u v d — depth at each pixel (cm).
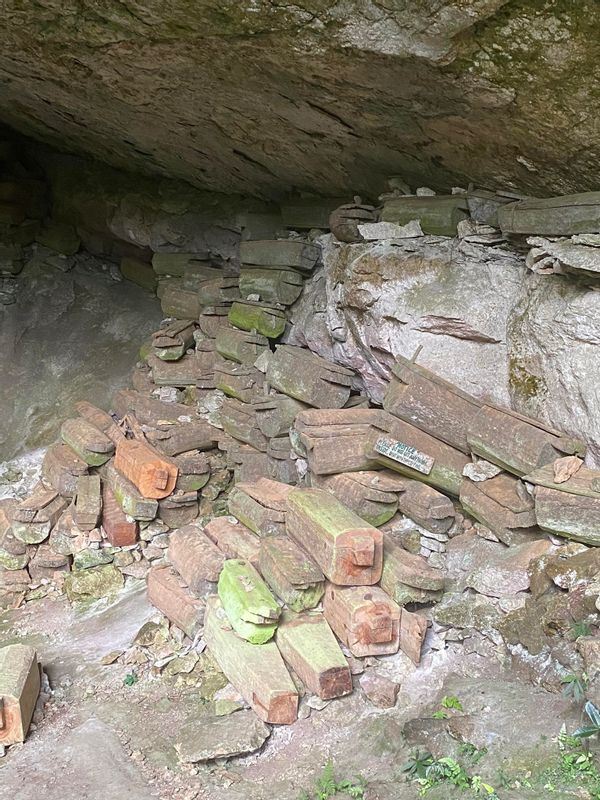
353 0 427
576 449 511
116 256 1277
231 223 979
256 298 820
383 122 569
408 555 552
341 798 435
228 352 839
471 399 585
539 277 545
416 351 622
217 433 855
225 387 841
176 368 925
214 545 669
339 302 708
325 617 542
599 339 489
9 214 1249
